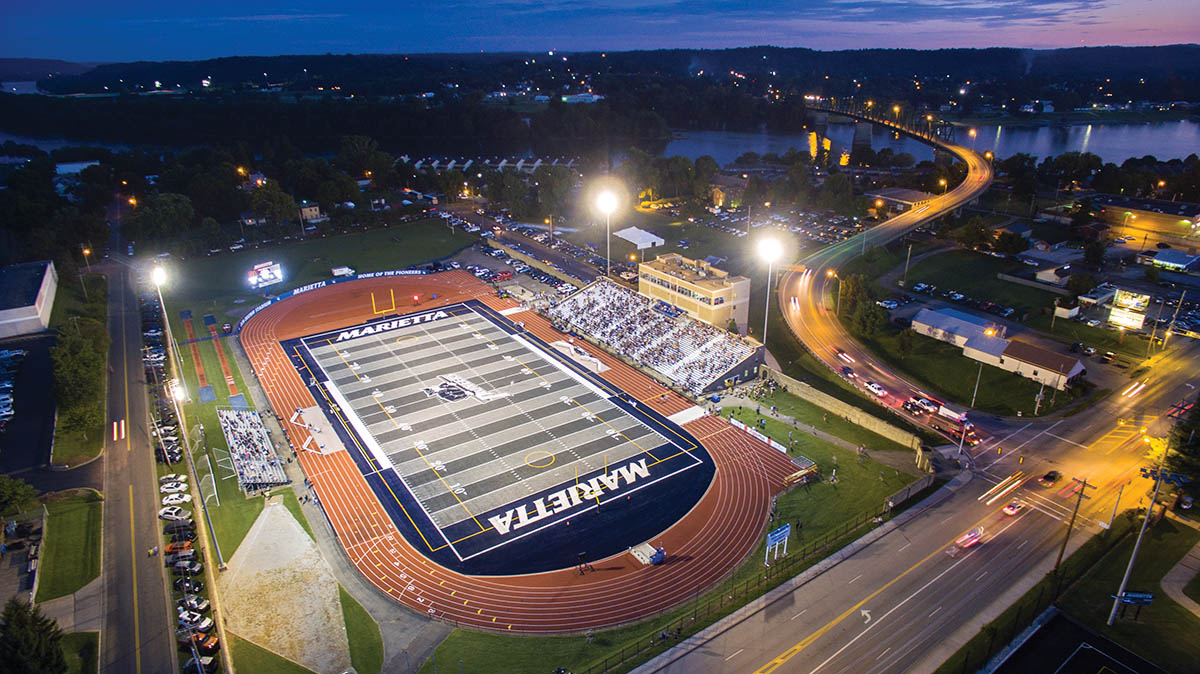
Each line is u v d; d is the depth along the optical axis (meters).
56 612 71.50
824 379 126.06
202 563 79.56
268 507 90.38
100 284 171.00
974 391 119.06
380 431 109.19
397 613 73.25
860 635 68.19
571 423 111.19
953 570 76.94
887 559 78.94
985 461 98.38
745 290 139.25
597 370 129.62
